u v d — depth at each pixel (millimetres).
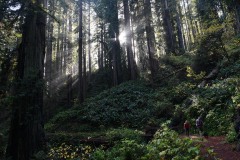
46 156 12883
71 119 26797
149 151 10117
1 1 11617
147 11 32969
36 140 13102
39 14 14305
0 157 13703
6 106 12367
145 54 37312
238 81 18203
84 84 37812
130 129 20875
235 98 15727
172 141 11055
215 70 23406
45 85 13078
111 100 27484
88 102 29547
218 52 24234
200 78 23172
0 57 13695
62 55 43562
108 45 41031
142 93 27766
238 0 18750
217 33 23750
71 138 17609
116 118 24578
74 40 46375
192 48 31891
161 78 29844
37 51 13805
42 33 14477
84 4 40656
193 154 9266
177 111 20266
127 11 33812
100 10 37531
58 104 37656
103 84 40375
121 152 10484
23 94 11891
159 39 40938
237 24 25812
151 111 23641
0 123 15672
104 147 15609
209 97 18922
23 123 12688
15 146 12938
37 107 12906
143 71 36812
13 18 13016
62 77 43031
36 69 12992
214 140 13516
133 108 25594
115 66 36562
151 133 17719
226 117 15398
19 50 13969
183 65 29266
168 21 35500
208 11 29531
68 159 13289
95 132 21922
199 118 15750
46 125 27406
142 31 33062
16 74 13594
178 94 23484
